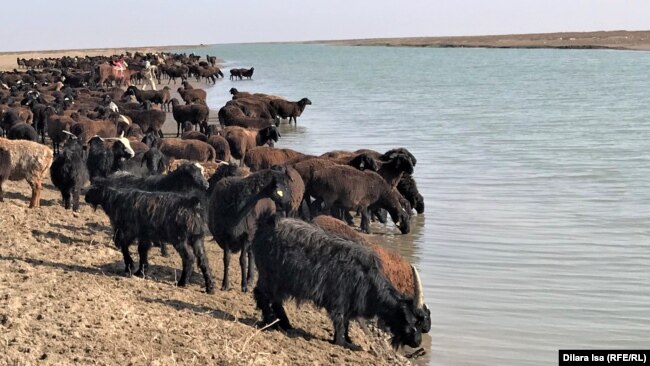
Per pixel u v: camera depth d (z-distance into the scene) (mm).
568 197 19219
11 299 8219
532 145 28531
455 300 11445
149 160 15102
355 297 9039
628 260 13547
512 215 17234
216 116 37000
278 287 9156
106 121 23266
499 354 9500
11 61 103125
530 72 79500
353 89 59031
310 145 28109
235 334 8617
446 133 32188
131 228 10445
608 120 36562
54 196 16031
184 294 10086
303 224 9297
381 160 17000
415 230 15961
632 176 21969
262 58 145000
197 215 10227
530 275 12695
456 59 121500
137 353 7379
